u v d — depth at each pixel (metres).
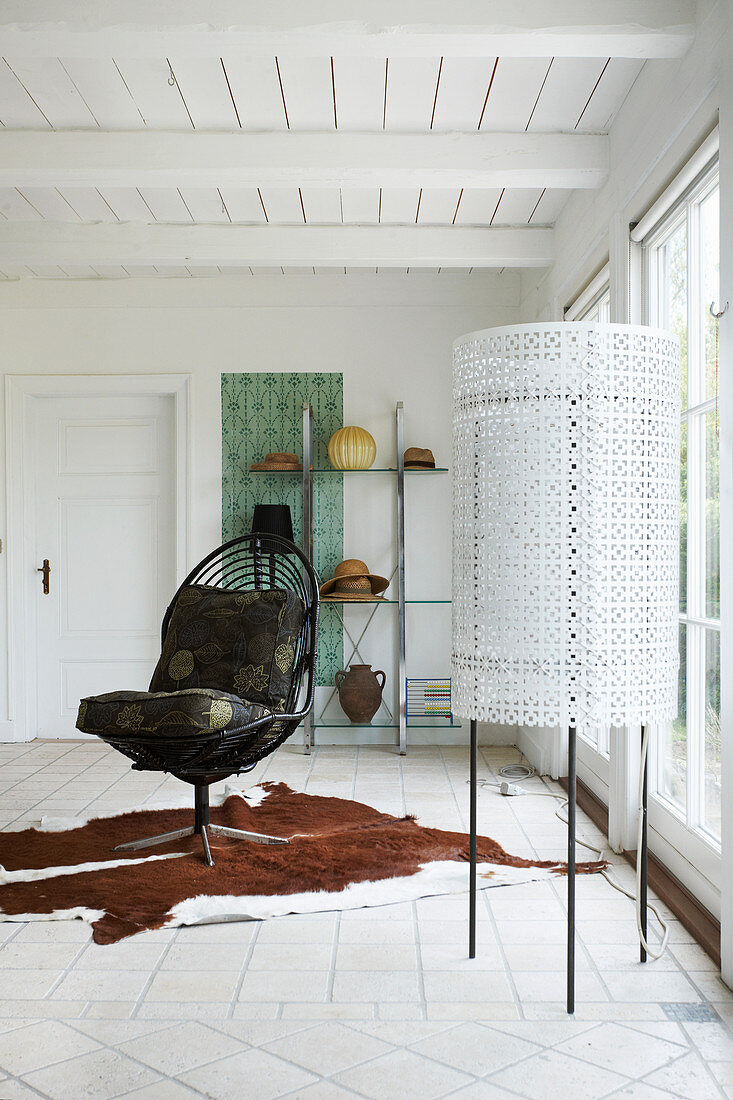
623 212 3.20
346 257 4.47
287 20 2.49
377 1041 1.94
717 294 2.49
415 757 4.92
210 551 5.37
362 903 2.72
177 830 3.35
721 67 2.23
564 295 4.29
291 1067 1.84
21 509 5.39
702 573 2.65
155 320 5.38
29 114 3.26
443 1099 1.72
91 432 5.49
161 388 5.38
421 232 4.48
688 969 2.28
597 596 2.07
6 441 5.38
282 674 3.35
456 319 5.38
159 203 4.18
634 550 2.09
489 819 3.61
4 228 4.44
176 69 2.93
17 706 5.38
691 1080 1.79
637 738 3.12
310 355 5.38
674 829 2.83
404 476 5.36
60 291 5.39
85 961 2.35
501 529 2.11
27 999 2.14
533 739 4.71
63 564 5.48
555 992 2.16
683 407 2.81
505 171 3.42
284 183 3.54
